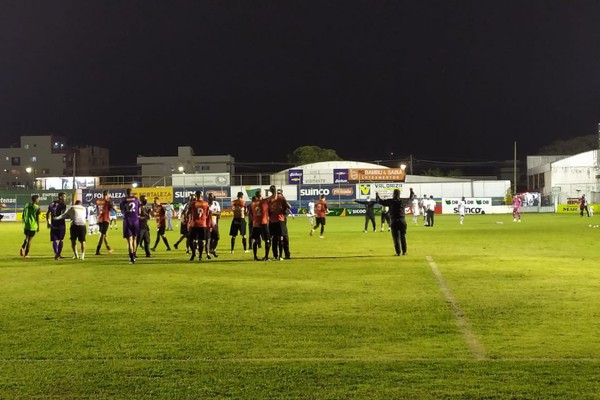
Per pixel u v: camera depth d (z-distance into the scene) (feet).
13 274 53.06
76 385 21.61
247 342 27.25
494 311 33.88
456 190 253.24
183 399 20.16
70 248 86.58
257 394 20.52
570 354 24.94
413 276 48.85
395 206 66.44
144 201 69.21
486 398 19.95
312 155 380.78
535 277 47.62
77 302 37.91
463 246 79.46
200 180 261.03
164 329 29.96
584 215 210.38
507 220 172.55
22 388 21.35
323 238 101.19
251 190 255.50
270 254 70.49
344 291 41.32
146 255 69.97
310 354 25.25
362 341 27.30
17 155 393.91
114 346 26.76
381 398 20.03
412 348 26.07
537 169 307.17
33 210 71.00
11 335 28.96
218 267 57.11
